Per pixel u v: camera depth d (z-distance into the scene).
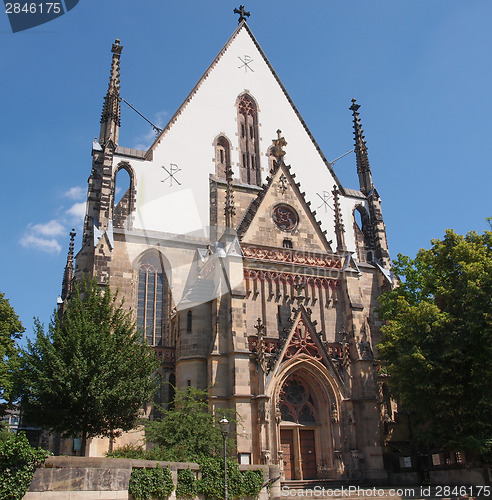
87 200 54.81
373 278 63.81
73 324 36.69
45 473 23.73
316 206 66.12
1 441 23.78
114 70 61.59
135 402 36.56
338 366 49.41
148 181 57.31
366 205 69.56
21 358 36.94
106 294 39.53
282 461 43.84
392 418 55.03
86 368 34.16
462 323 41.28
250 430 42.91
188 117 62.88
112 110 58.88
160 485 27.34
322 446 47.44
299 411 47.94
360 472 45.88
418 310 42.72
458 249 43.81
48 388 33.50
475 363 39.25
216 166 62.41
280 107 69.50
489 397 38.41
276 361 46.00
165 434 36.88
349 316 52.75
